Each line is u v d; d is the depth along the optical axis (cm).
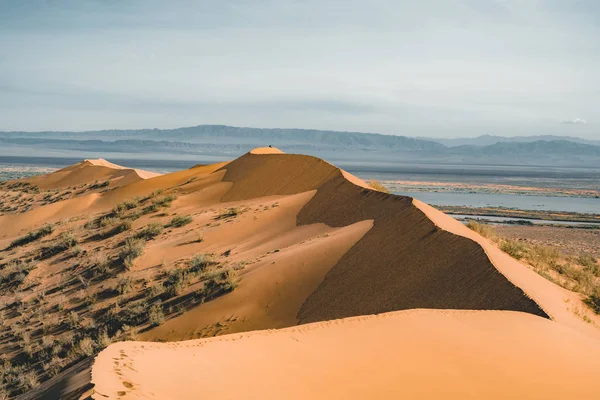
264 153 6112
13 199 8100
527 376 1073
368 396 923
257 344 1155
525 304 1591
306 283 2194
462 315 1463
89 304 2580
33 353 2173
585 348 1303
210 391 845
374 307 1859
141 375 859
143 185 6338
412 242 2241
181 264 2916
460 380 1020
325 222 3284
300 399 878
